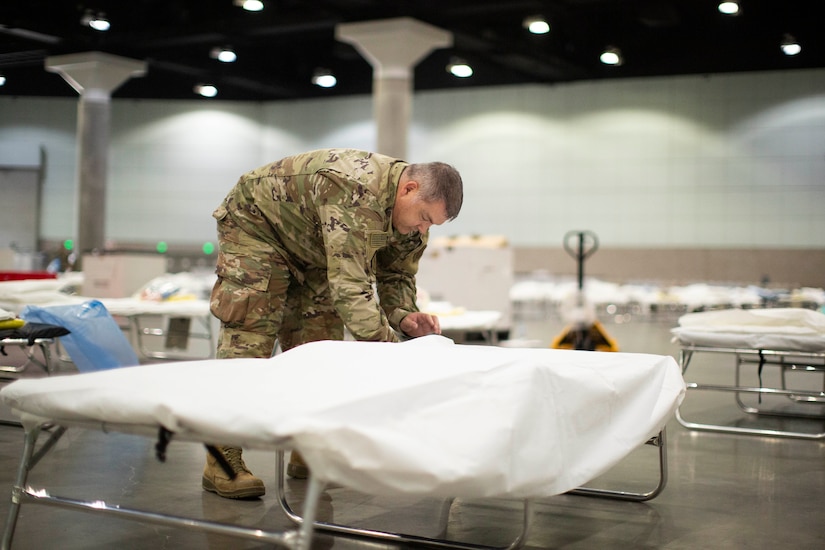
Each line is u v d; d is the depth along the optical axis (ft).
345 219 7.91
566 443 6.33
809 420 14.99
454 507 8.80
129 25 41.88
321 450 4.76
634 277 54.49
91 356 10.18
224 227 9.01
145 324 32.86
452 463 5.23
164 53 47.44
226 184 62.39
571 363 7.01
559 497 9.39
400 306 9.27
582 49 50.88
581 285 23.25
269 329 8.96
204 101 62.03
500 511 8.69
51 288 17.21
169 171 62.08
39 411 5.90
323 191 8.08
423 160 59.47
